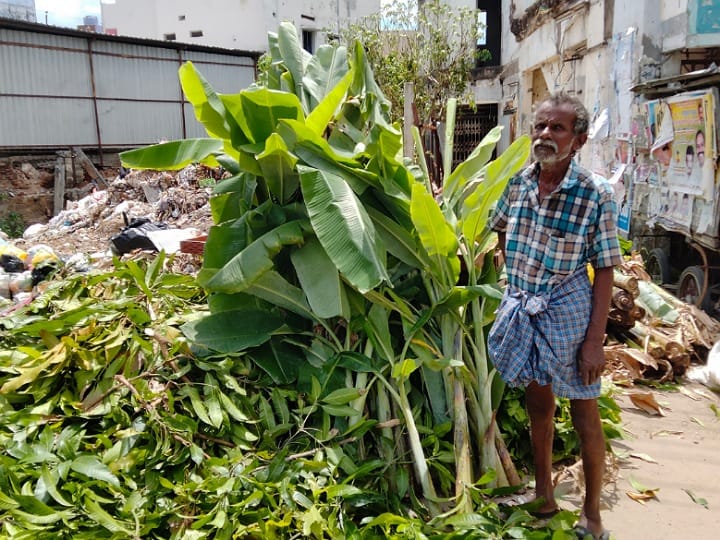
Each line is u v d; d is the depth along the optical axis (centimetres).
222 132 351
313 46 2427
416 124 510
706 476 355
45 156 1602
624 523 311
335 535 268
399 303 332
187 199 1280
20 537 245
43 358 331
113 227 1252
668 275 724
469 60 1459
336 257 290
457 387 325
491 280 359
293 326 359
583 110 259
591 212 263
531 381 294
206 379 328
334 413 315
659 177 693
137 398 311
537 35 1305
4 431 302
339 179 319
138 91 1759
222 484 275
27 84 1546
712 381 480
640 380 500
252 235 354
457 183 382
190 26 2367
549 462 309
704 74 567
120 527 252
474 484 294
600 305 269
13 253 673
